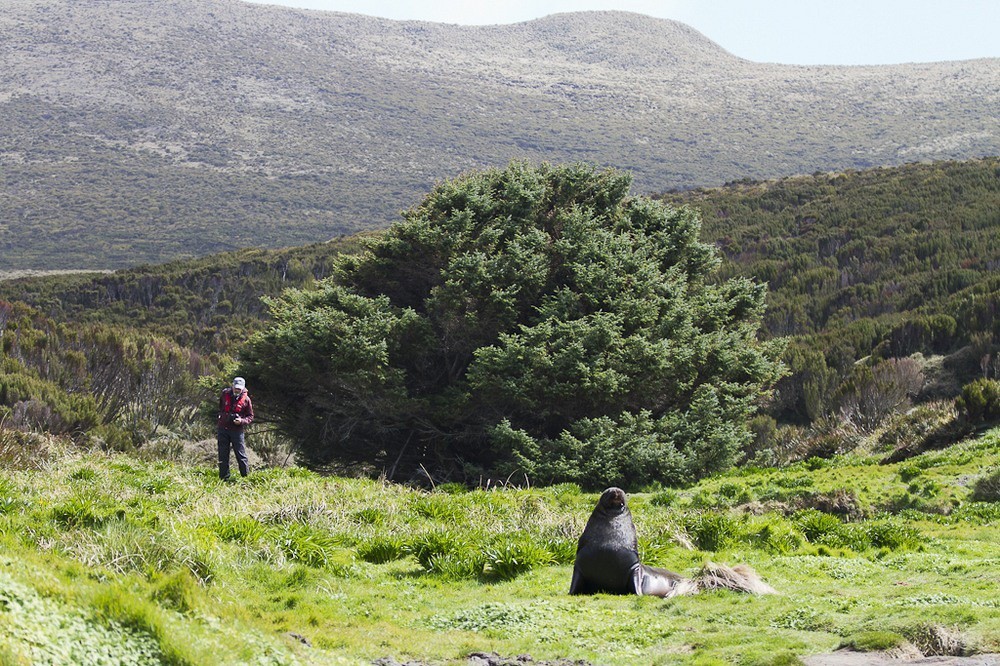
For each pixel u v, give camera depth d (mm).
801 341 70375
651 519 24094
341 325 43594
